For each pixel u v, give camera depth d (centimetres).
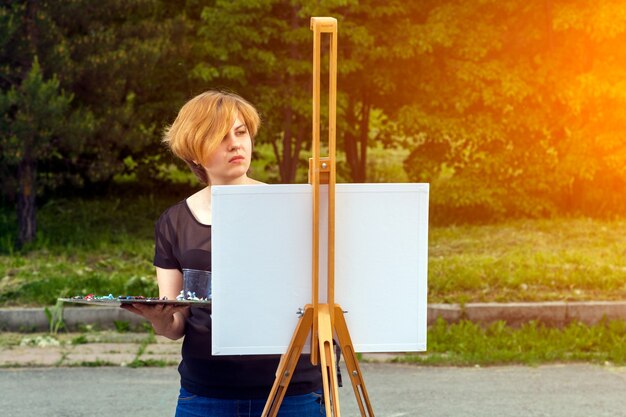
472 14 1491
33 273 1091
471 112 1501
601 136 1440
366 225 301
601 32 1402
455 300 983
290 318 302
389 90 1540
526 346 896
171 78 1505
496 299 982
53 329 938
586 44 1478
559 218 1468
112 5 1300
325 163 293
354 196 299
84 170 1554
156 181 1764
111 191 1728
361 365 848
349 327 303
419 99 1515
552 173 1471
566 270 1080
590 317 956
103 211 1552
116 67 1270
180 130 332
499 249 1250
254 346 302
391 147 1680
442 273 1066
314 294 296
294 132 1584
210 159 332
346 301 302
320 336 293
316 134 290
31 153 1236
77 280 1038
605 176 1498
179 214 342
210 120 329
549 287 1029
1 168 1273
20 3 1257
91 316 950
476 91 1458
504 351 871
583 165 1442
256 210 297
